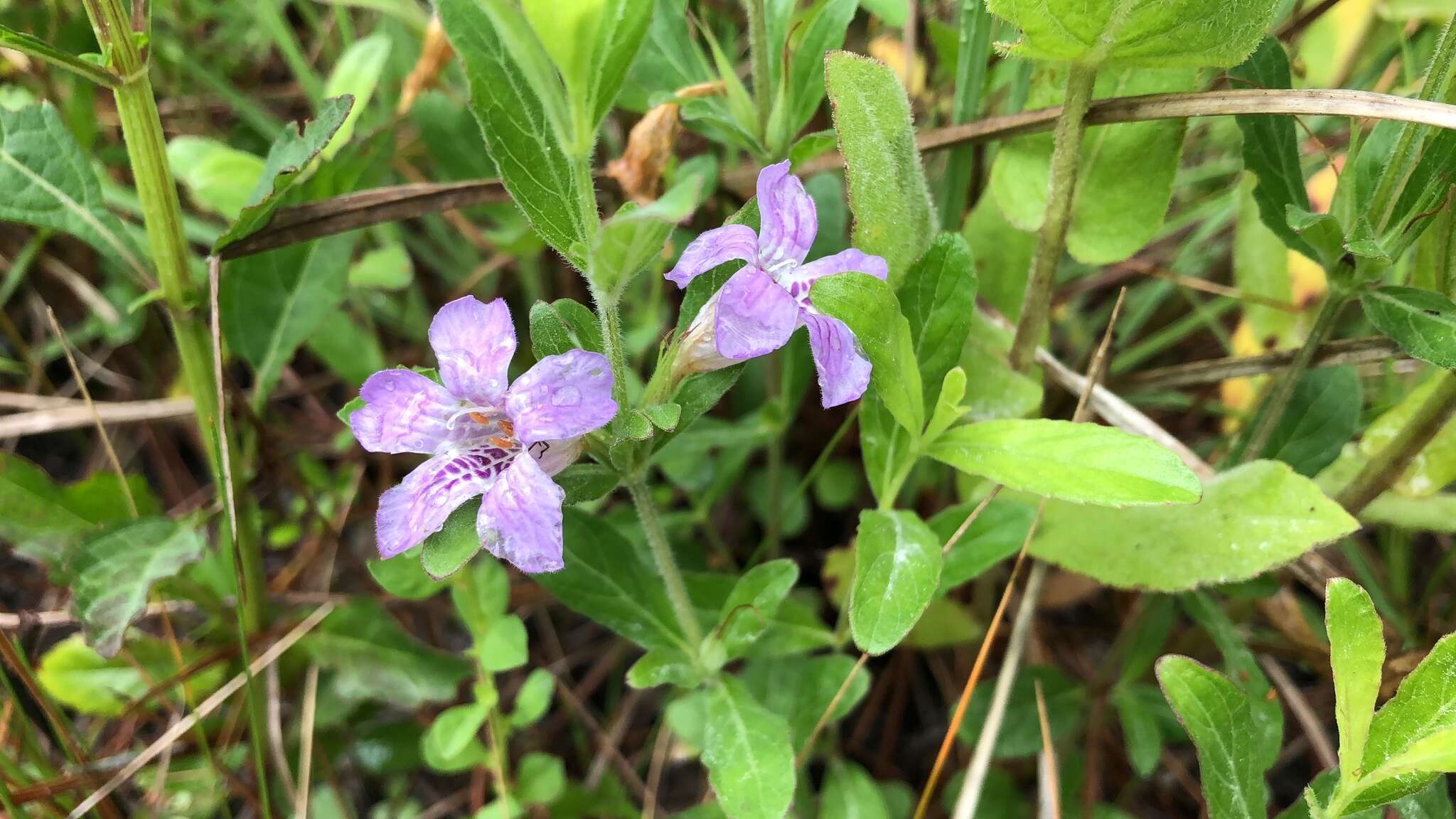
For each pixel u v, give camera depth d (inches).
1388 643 4.6
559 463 3.3
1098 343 5.8
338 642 4.9
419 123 5.3
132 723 5.0
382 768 5.0
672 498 6.2
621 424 3.2
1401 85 4.9
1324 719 5.4
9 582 5.6
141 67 3.7
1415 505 4.3
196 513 4.5
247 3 6.1
